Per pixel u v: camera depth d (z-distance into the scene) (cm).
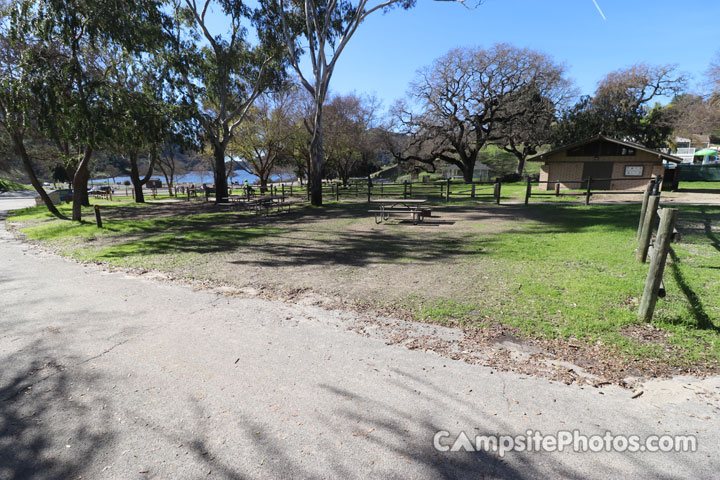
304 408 278
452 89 3897
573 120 4241
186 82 1911
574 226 1001
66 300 540
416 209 1251
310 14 1938
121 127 1373
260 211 1766
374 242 920
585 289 495
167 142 1566
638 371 313
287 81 2622
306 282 600
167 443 244
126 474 219
